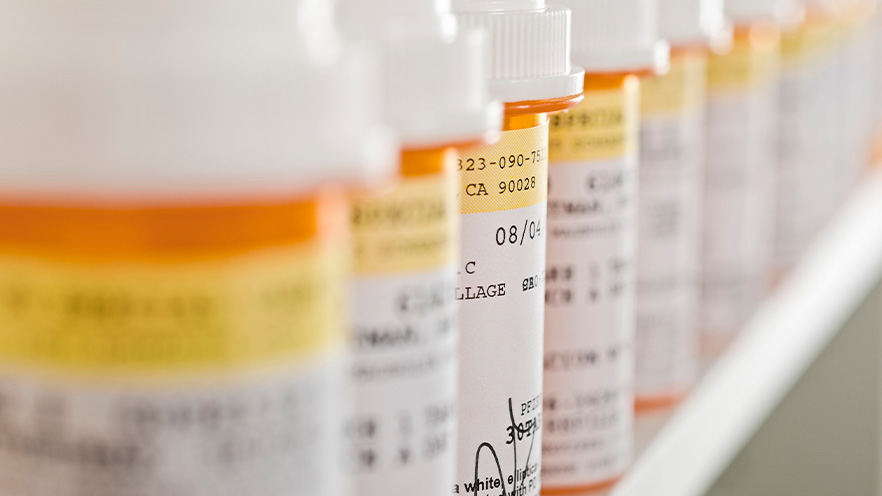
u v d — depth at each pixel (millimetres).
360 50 231
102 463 221
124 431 220
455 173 310
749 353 651
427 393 303
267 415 229
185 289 216
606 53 424
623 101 441
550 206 434
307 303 232
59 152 202
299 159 209
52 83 201
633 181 459
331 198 238
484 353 367
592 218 441
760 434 984
